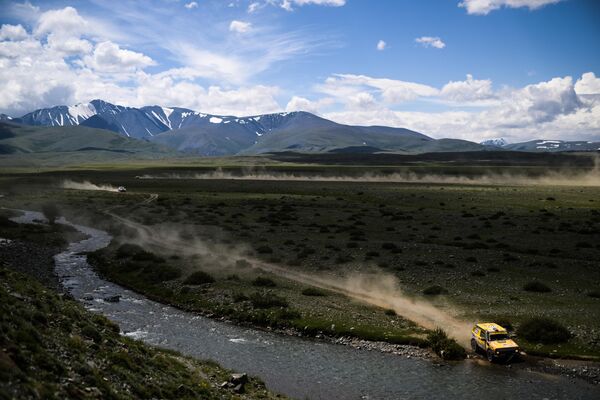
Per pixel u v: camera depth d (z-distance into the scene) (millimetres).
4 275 31312
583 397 28172
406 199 136250
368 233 86312
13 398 14492
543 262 61500
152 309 46031
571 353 34219
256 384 27859
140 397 20391
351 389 29141
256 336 39094
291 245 76125
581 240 76062
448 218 101312
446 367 32688
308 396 27984
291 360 33781
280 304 45312
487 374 31500
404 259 64438
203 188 180750
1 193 165500
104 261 65125
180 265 62438
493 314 42125
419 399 27844
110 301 47812
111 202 137000
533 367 32562
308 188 175250
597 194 143500
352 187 178125
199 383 24906
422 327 40000
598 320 39625
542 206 116750
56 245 77938
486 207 116375
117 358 23406
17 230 85938
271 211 116625
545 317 40312
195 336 38406
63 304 30500
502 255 65938
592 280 53312
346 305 45938
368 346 36781
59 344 21609
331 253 69312
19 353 17797
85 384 18625
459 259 64000
